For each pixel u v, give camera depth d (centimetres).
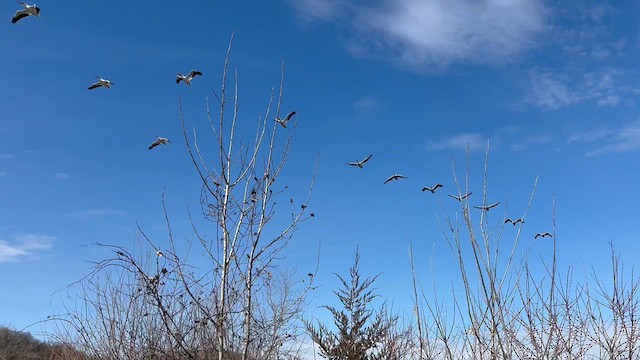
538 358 570
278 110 651
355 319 811
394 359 759
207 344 646
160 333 657
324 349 801
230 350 636
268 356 661
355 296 827
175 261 633
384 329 802
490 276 569
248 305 614
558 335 582
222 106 634
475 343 573
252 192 637
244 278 636
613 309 604
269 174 642
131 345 668
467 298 579
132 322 681
